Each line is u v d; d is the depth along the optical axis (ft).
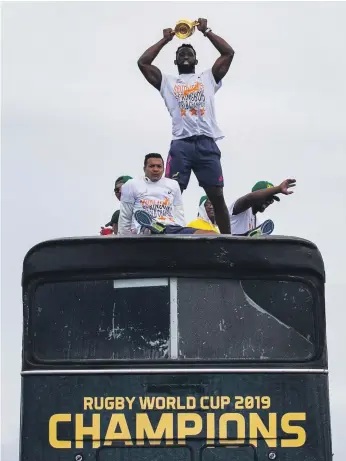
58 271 30.73
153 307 30.66
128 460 29.89
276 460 30.01
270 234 32.07
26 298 30.71
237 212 40.06
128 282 30.76
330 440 30.22
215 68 39.06
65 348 30.42
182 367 30.27
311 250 31.01
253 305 30.78
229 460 29.99
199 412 30.09
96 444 29.91
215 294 30.78
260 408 30.22
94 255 30.76
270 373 30.37
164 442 29.96
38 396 30.14
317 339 30.68
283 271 30.91
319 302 30.86
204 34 39.14
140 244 30.83
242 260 30.86
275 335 30.66
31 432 29.99
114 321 30.55
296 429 30.19
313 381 30.42
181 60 38.96
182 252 30.81
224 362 30.37
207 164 38.78
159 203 36.58
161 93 39.04
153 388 30.17
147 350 30.42
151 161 36.55
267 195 39.14
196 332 30.53
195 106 38.68
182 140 38.75
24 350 30.40
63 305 30.66
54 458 29.86
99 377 30.22
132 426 29.99
